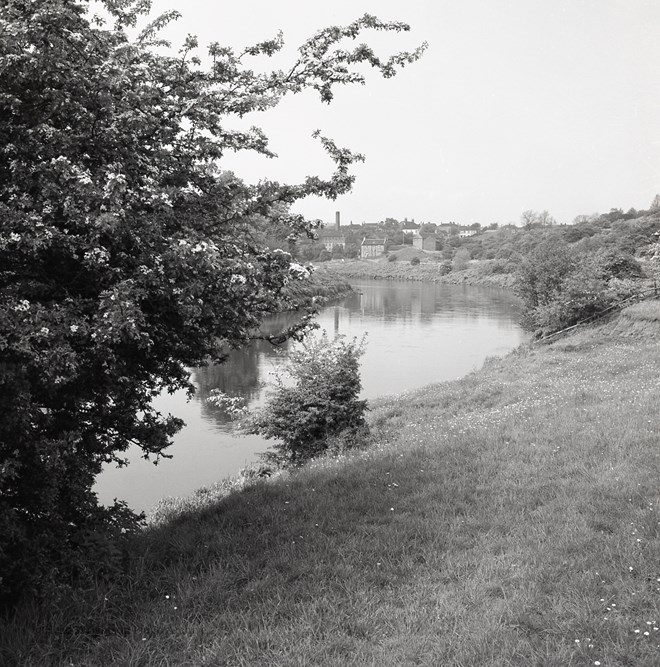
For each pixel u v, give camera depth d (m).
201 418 22.08
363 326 50.09
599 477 7.92
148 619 5.25
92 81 5.54
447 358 34.72
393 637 4.81
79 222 4.97
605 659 4.32
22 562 5.36
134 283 5.21
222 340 7.56
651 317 25.36
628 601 5.00
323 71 6.71
